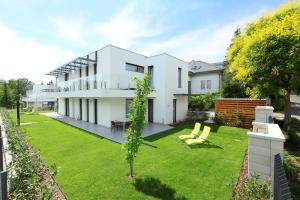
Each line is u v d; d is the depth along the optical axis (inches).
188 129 560.7
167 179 229.3
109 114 606.5
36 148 367.2
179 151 341.4
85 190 204.1
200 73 1215.6
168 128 588.1
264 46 347.6
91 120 722.2
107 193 197.9
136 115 240.2
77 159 301.4
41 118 872.3
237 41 521.3
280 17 379.9
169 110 696.4
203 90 1204.5
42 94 1186.0
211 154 321.7
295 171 224.5
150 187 210.4
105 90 531.8
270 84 392.5
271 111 360.5
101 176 238.4
